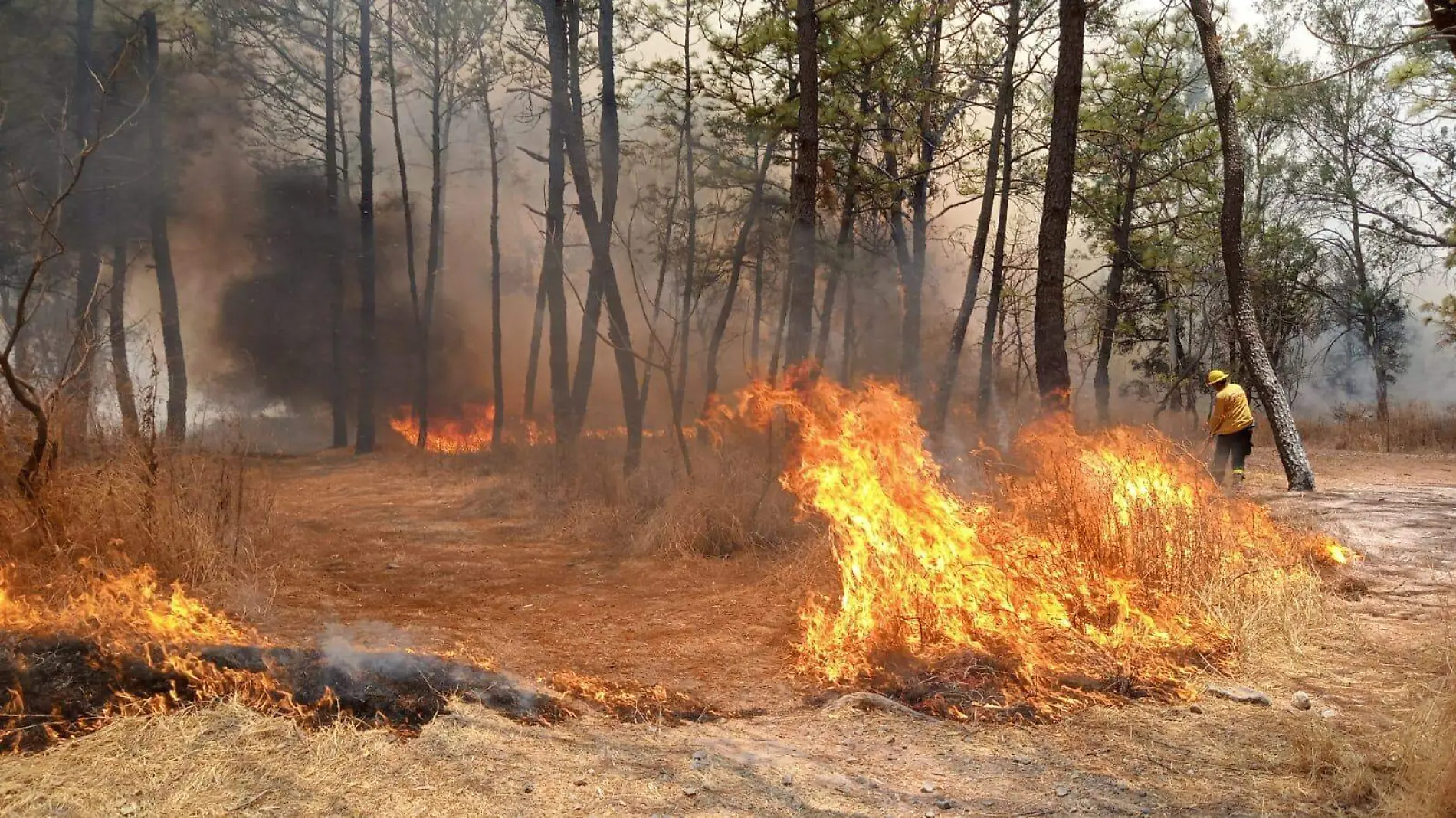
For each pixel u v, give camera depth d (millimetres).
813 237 10148
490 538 9328
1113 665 4703
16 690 3559
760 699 4449
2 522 5320
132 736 3373
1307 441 21703
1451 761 3180
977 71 17406
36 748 3336
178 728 3455
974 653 4738
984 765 3684
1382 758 3604
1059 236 9250
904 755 3781
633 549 8266
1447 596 6145
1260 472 14328
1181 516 5930
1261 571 6012
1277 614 5496
